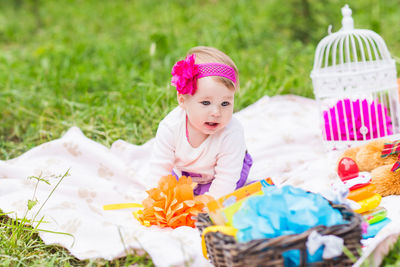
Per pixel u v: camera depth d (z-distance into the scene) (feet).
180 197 7.55
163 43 16.42
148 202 7.64
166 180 7.75
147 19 22.77
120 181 9.55
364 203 7.00
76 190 8.53
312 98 13.33
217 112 7.57
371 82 9.14
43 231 7.25
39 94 13.38
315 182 8.70
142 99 12.38
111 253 6.64
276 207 5.80
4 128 12.40
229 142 8.09
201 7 23.73
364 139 9.46
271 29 18.48
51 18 25.04
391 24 18.01
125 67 15.48
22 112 12.62
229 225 5.97
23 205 7.91
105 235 7.16
